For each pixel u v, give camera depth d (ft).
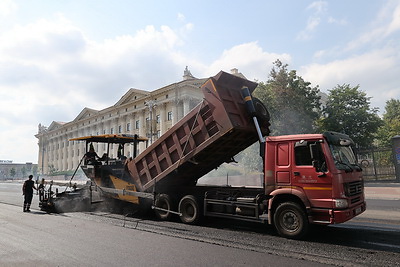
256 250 18.06
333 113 95.76
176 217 30.32
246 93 26.20
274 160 22.24
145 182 32.27
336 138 21.30
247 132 26.35
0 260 16.83
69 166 268.41
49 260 16.71
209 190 29.04
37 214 35.70
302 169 20.65
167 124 174.40
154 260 16.42
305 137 21.11
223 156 30.63
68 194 38.19
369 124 93.09
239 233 23.00
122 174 34.37
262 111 26.76
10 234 24.04
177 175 30.96
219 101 24.76
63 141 287.89
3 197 62.85
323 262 15.65
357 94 94.79
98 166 37.14
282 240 20.42
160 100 179.11
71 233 24.06
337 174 19.42
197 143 27.12
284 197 21.77
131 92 201.16
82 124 257.96
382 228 23.84
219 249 18.49
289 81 78.23
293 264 15.39
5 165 423.64
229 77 26.00
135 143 39.93
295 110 75.31
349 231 22.85
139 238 21.90
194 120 27.35
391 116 171.73
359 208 21.38
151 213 34.40
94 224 28.14
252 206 22.86
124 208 35.55
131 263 15.96
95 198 37.17
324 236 21.35
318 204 19.63
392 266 14.93
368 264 15.26
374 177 70.49
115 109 216.54
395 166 66.23
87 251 18.47
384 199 45.42
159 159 30.53
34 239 22.08
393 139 66.80
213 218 29.81
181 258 16.71
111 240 21.38
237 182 67.87
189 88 169.48
